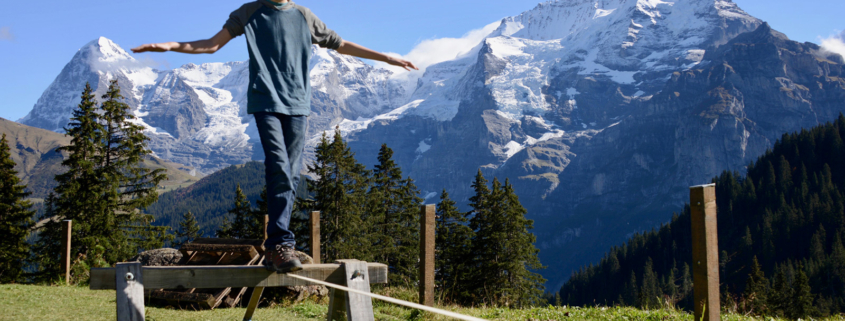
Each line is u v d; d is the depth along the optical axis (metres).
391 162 56.31
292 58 2.99
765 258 158.38
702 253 3.72
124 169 35.66
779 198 186.50
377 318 7.89
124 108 36.28
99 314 6.05
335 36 3.30
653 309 8.84
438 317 8.16
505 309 9.41
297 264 2.91
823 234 154.50
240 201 57.03
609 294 170.88
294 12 3.08
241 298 9.64
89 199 32.72
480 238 46.09
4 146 33.75
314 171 48.50
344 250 46.22
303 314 7.21
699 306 3.67
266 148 2.85
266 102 2.85
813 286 130.75
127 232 35.44
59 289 9.64
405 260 50.81
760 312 10.38
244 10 2.99
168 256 10.93
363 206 53.03
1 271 31.03
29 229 33.31
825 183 191.25
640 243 196.00
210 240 10.95
